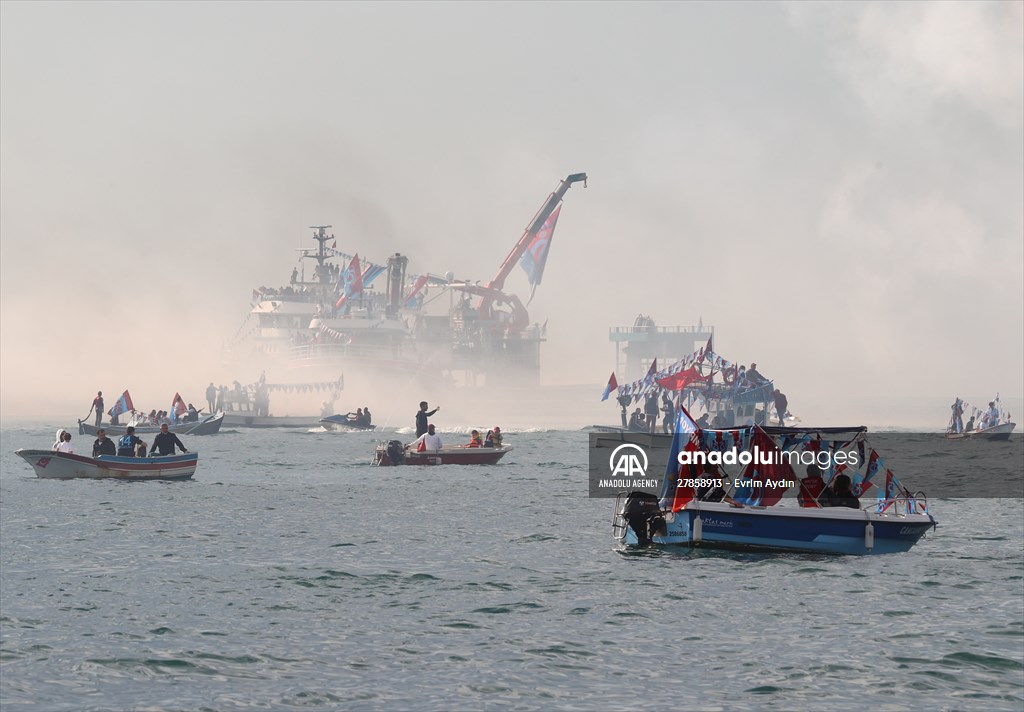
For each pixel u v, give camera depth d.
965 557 77.88
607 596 64.69
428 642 54.78
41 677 48.75
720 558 76.75
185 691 47.00
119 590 66.69
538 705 45.41
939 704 45.72
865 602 63.16
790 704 45.66
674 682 48.44
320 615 60.28
